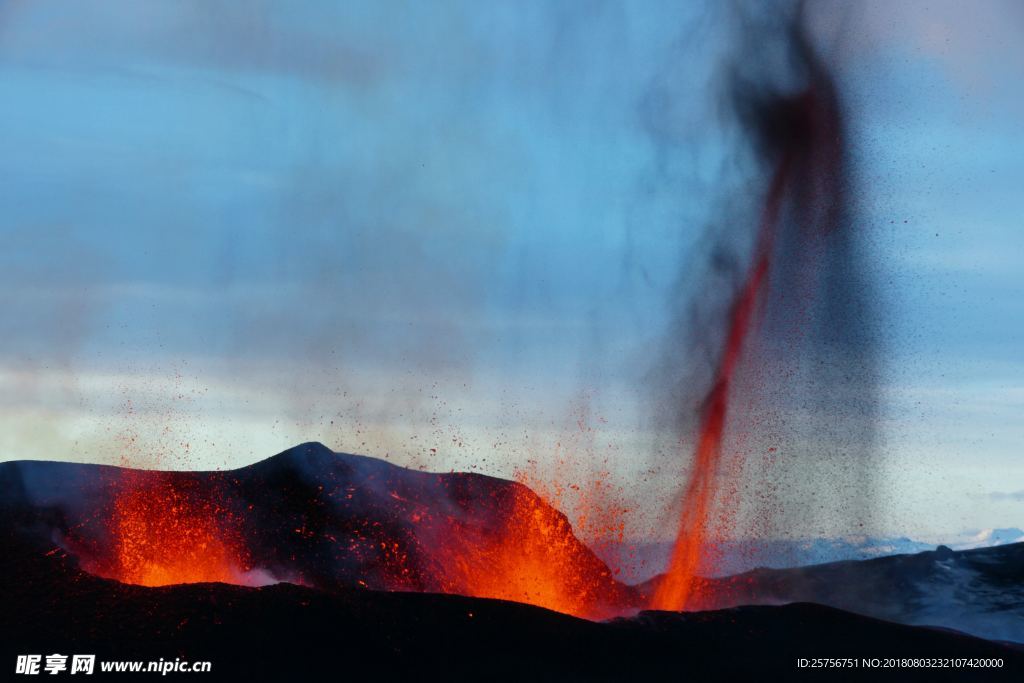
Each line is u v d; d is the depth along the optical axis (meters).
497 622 18.31
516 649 17.64
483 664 17.16
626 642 18.34
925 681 18.14
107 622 17.59
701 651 18.38
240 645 17.09
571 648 17.89
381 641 17.44
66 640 17.05
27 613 17.77
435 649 17.45
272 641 17.20
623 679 17.22
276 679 16.44
